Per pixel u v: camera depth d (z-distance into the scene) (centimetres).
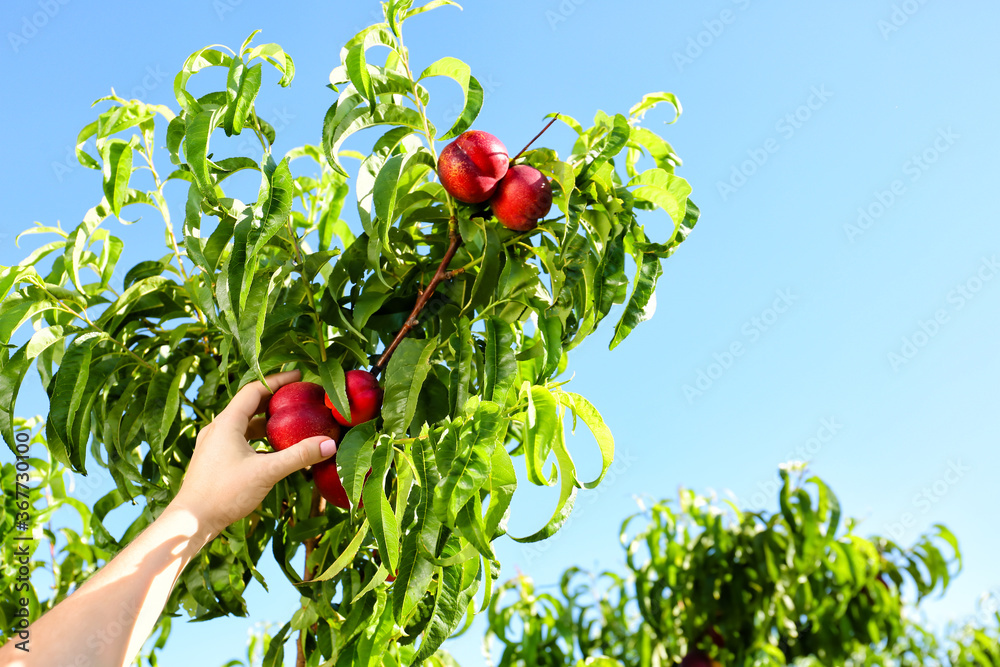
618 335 142
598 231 144
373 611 135
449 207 151
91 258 176
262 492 127
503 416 123
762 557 334
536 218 142
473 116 143
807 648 385
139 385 161
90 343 148
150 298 165
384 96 141
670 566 348
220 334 169
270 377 150
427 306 155
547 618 330
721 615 356
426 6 144
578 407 134
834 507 321
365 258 152
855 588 343
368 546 151
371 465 122
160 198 169
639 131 160
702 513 371
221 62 144
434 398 144
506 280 138
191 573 158
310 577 157
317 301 169
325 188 199
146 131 167
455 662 175
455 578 130
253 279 130
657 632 346
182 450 165
